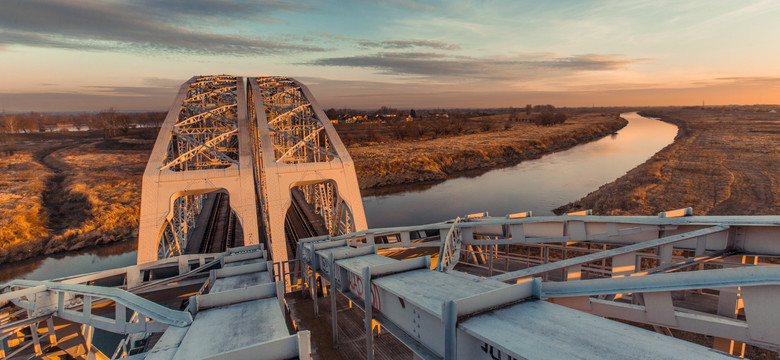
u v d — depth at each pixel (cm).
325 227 3381
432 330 560
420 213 4734
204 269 1526
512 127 17412
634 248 918
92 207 4850
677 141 10338
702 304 973
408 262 784
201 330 588
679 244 1044
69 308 1220
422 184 6600
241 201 2278
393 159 7900
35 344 1227
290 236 3169
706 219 1002
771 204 3675
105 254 3672
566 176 6538
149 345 1173
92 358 1355
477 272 1456
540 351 396
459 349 482
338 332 1053
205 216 3944
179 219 2738
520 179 6488
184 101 3481
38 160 9062
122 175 7044
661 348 393
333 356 936
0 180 6169
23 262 3475
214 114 3256
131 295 814
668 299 637
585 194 5197
